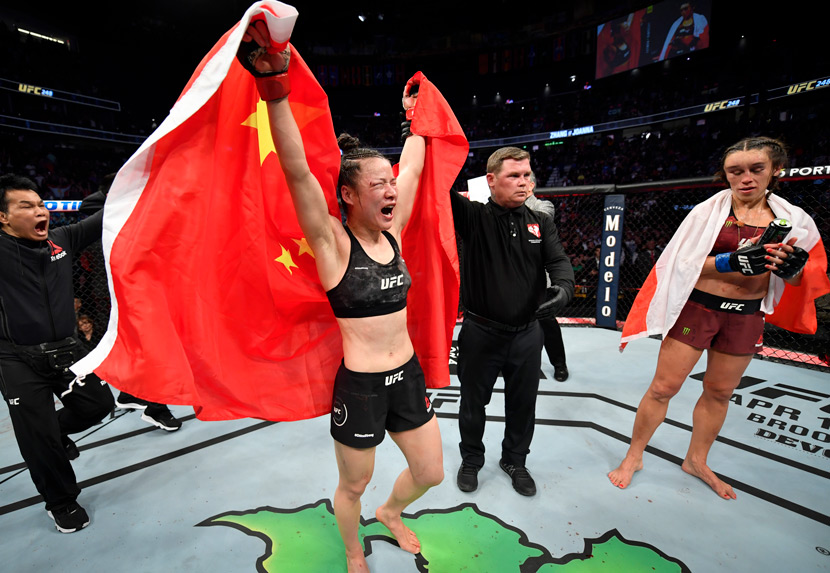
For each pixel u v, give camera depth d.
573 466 2.87
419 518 2.40
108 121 22.45
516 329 2.37
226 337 1.74
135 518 2.44
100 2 20.23
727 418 3.42
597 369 4.48
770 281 2.36
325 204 1.54
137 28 21.69
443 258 2.11
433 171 2.07
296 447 3.14
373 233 1.72
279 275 1.81
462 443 2.66
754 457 2.92
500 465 2.82
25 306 2.29
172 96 24.77
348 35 26.61
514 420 2.59
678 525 2.33
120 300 1.52
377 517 2.27
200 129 1.57
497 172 2.27
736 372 2.46
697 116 20.94
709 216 2.38
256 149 1.70
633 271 7.34
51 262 2.39
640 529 2.31
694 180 5.04
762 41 18.95
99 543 2.27
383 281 1.68
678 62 21.67
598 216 10.70
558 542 2.23
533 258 2.36
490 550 2.19
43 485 2.32
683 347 2.44
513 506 2.49
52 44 20.67
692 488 2.63
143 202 1.54
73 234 2.60
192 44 23.34
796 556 2.12
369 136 27.95
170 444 3.20
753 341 2.39
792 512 2.42
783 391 3.87
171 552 2.20
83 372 1.48
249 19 1.19
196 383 1.67
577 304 7.13
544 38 24.28
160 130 1.36
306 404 1.94
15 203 2.22
